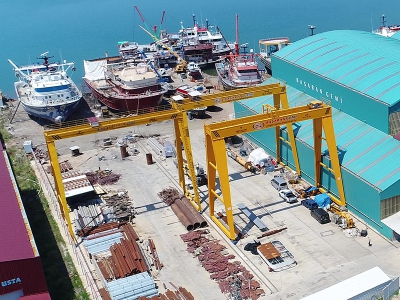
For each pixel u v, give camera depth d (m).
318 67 75.69
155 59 132.88
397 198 56.16
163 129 92.69
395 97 61.94
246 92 67.94
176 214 64.12
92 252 56.59
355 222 59.44
